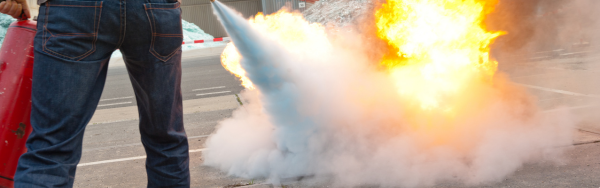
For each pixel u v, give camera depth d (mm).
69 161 1758
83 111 1761
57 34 1674
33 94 1692
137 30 1778
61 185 1701
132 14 1747
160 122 1991
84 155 4113
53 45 1671
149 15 1783
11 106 2057
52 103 1678
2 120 2055
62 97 1686
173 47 1919
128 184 3152
